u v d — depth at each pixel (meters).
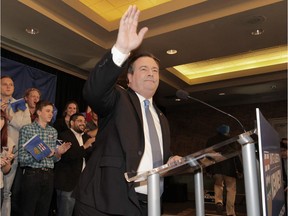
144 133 1.07
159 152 1.07
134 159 0.95
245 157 0.80
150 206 0.76
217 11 3.22
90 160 1.07
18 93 3.48
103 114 1.08
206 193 6.24
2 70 3.35
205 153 0.83
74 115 3.25
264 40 3.76
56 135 2.88
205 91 6.21
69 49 3.94
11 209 2.73
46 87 3.93
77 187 1.05
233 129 7.11
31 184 2.49
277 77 5.41
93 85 0.96
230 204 4.30
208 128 7.45
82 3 3.29
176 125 7.88
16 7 2.91
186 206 5.96
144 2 3.46
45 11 3.08
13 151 2.88
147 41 3.76
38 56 4.03
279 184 1.16
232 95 6.59
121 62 0.95
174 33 3.54
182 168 0.95
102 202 0.93
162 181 0.94
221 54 4.22
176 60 4.44
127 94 1.11
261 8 3.00
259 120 0.74
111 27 3.66
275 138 1.11
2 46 3.60
